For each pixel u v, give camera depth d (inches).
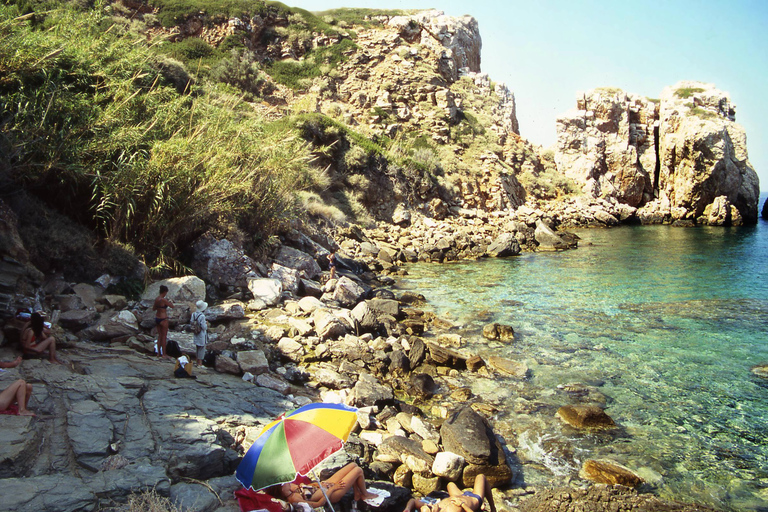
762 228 1995.6
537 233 1417.3
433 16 2564.0
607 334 597.6
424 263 1121.4
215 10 1914.4
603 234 1756.9
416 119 1961.1
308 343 482.9
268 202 734.5
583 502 282.7
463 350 535.8
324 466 277.1
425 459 311.4
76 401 278.7
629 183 2332.7
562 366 498.3
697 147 2158.0
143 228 544.4
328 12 2425.0
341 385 411.2
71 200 523.8
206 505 212.2
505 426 378.3
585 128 2348.7
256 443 213.9
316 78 1919.3
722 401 423.5
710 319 660.7
